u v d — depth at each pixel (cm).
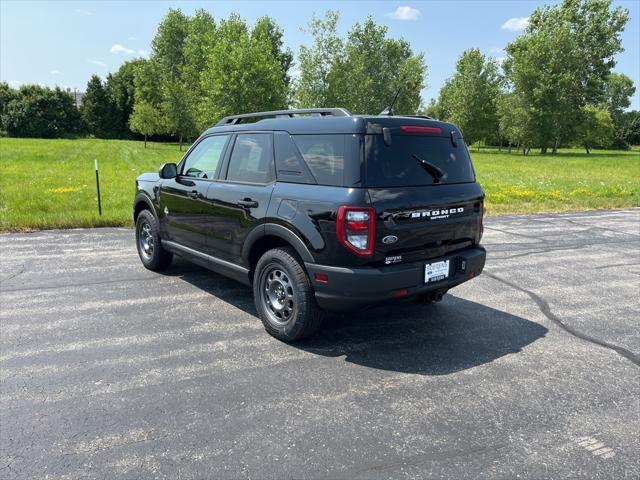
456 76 6850
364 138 352
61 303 493
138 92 6078
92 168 2259
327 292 360
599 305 521
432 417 298
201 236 496
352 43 5222
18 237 818
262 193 406
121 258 684
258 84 3797
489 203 1344
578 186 1817
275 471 245
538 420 296
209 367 359
